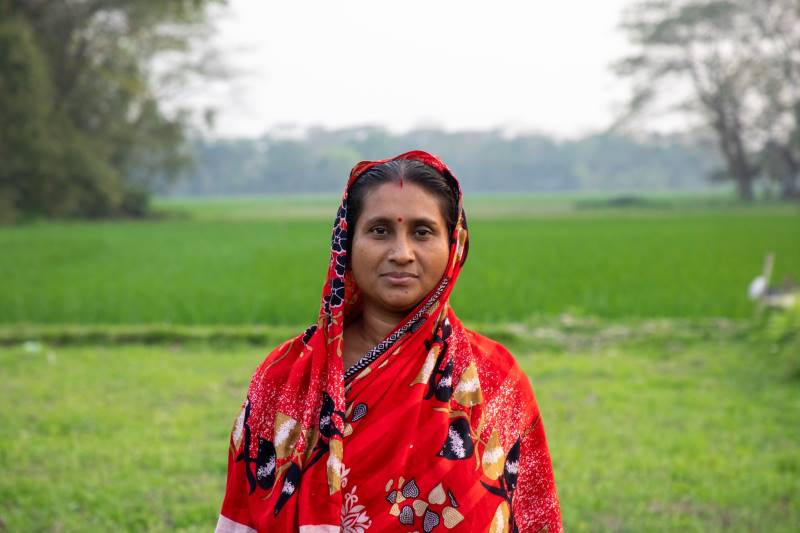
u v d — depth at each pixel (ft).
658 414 22.74
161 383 25.54
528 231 104.12
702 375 27.45
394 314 5.88
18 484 16.88
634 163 460.55
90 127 152.87
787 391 25.30
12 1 126.11
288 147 463.83
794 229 103.76
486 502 5.48
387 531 5.33
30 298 41.96
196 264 61.87
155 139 165.58
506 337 32.19
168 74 176.55
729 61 223.51
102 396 24.06
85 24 135.85
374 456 5.43
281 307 38.24
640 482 17.57
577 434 20.94
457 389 5.72
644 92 235.81
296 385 5.81
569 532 14.99
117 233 104.94
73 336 31.76
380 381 5.59
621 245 79.36
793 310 30.66
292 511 5.46
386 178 5.74
